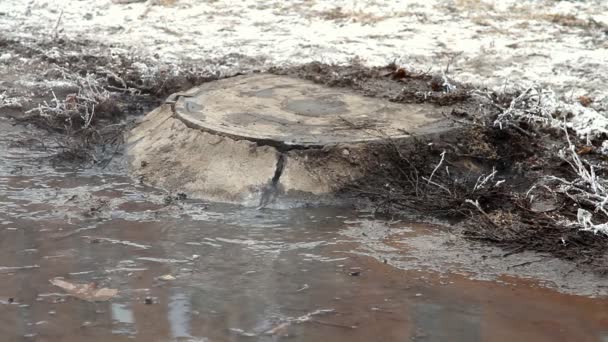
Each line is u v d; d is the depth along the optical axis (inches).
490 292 295.9
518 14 759.1
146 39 664.4
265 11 772.0
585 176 367.2
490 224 350.0
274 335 264.1
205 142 397.7
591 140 442.3
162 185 391.2
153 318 274.1
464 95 465.7
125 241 335.3
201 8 783.1
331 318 275.6
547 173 404.2
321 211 366.0
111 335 263.0
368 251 329.1
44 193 384.5
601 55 610.5
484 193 371.6
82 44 644.1
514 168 410.3
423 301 288.2
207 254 324.8
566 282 303.9
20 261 315.3
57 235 339.6
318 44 641.6
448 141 405.1
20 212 362.3
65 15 761.0
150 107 511.2
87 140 446.6
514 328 270.2
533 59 600.1
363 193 375.2
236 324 270.8
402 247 333.4
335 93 466.9
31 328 266.8
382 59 591.8
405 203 370.9
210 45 642.2
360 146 386.0
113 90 537.3
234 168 382.9
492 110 450.0
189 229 347.6
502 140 425.1
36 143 450.9
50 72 563.5
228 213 363.9
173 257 321.7
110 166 418.9
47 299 286.0
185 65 578.6
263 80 490.9
